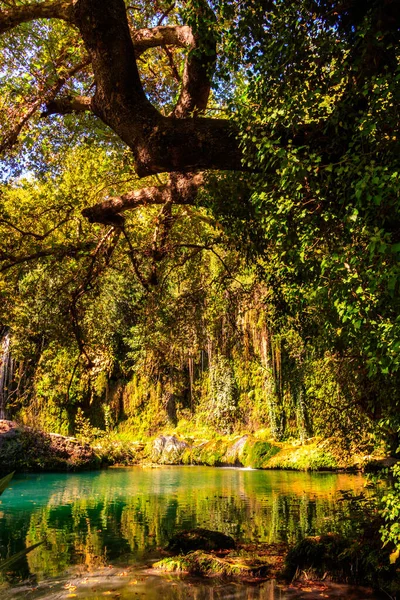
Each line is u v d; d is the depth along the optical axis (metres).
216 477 19.50
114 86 4.86
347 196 3.71
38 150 10.07
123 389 30.67
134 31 7.34
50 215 9.75
